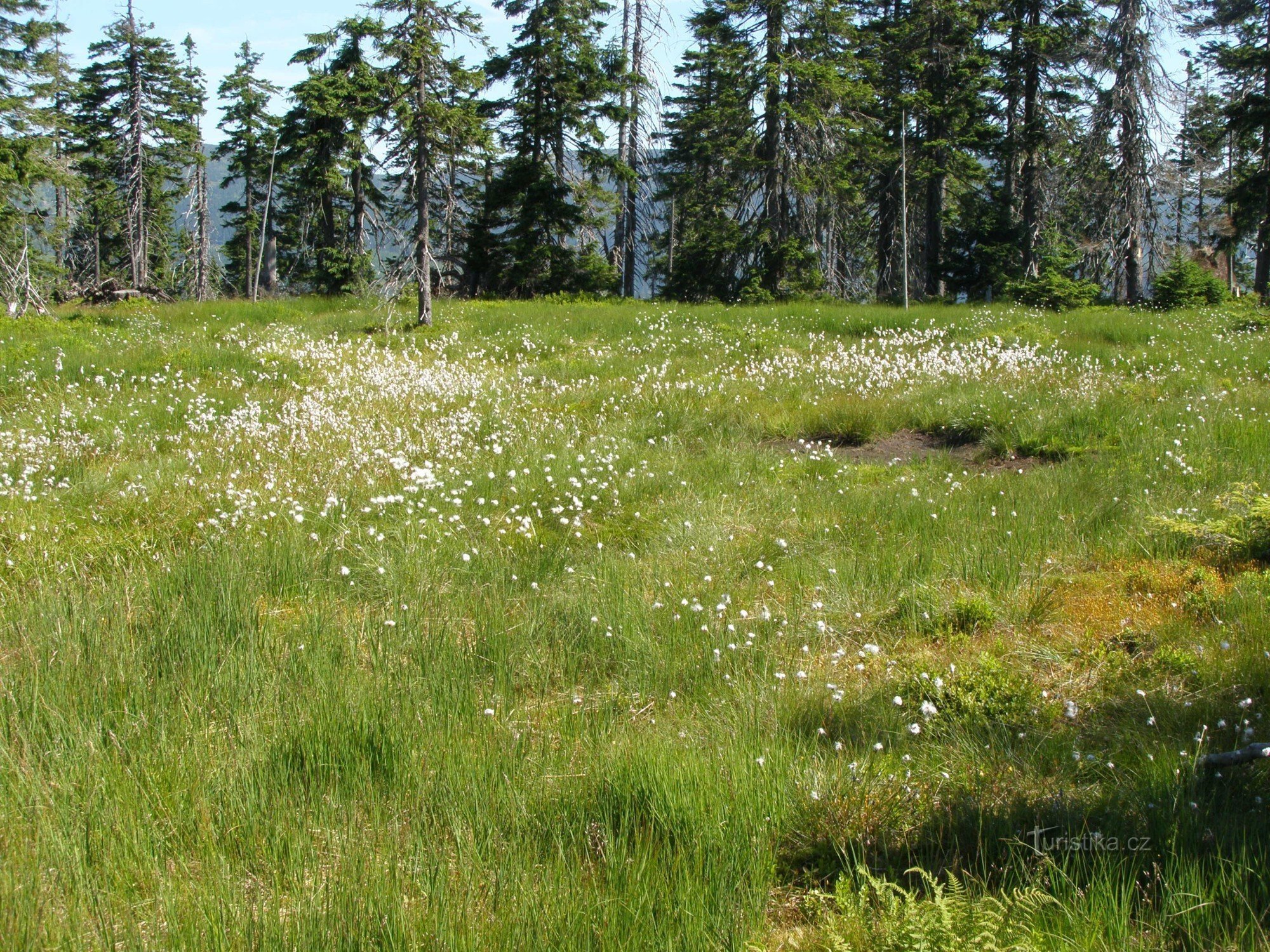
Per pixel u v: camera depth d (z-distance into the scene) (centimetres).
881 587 647
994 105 3466
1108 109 2955
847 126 3294
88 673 498
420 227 2064
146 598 614
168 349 1609
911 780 414
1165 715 465
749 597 645
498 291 3862
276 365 1481
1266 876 330
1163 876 331
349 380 1379
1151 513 750
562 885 338
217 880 338
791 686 508
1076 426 1047
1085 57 3061
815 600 630
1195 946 305
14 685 479
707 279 3516
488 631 566
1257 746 397
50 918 317
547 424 1127
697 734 465
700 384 1352
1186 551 680
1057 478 868
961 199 3847
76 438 1040
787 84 3203
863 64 3481
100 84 4275
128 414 1147
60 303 3142
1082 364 1427
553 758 436
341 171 3662
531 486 877
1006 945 303
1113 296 3241
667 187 4325
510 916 321
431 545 724
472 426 1108
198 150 4528
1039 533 722
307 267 4216
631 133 3972
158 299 3078
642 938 315
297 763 426
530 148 3744
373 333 2033
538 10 3656
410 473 900
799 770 418
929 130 3503
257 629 573
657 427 1114
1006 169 3438
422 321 2061
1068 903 323
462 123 2061
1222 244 3409
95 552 724
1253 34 3412
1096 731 460
